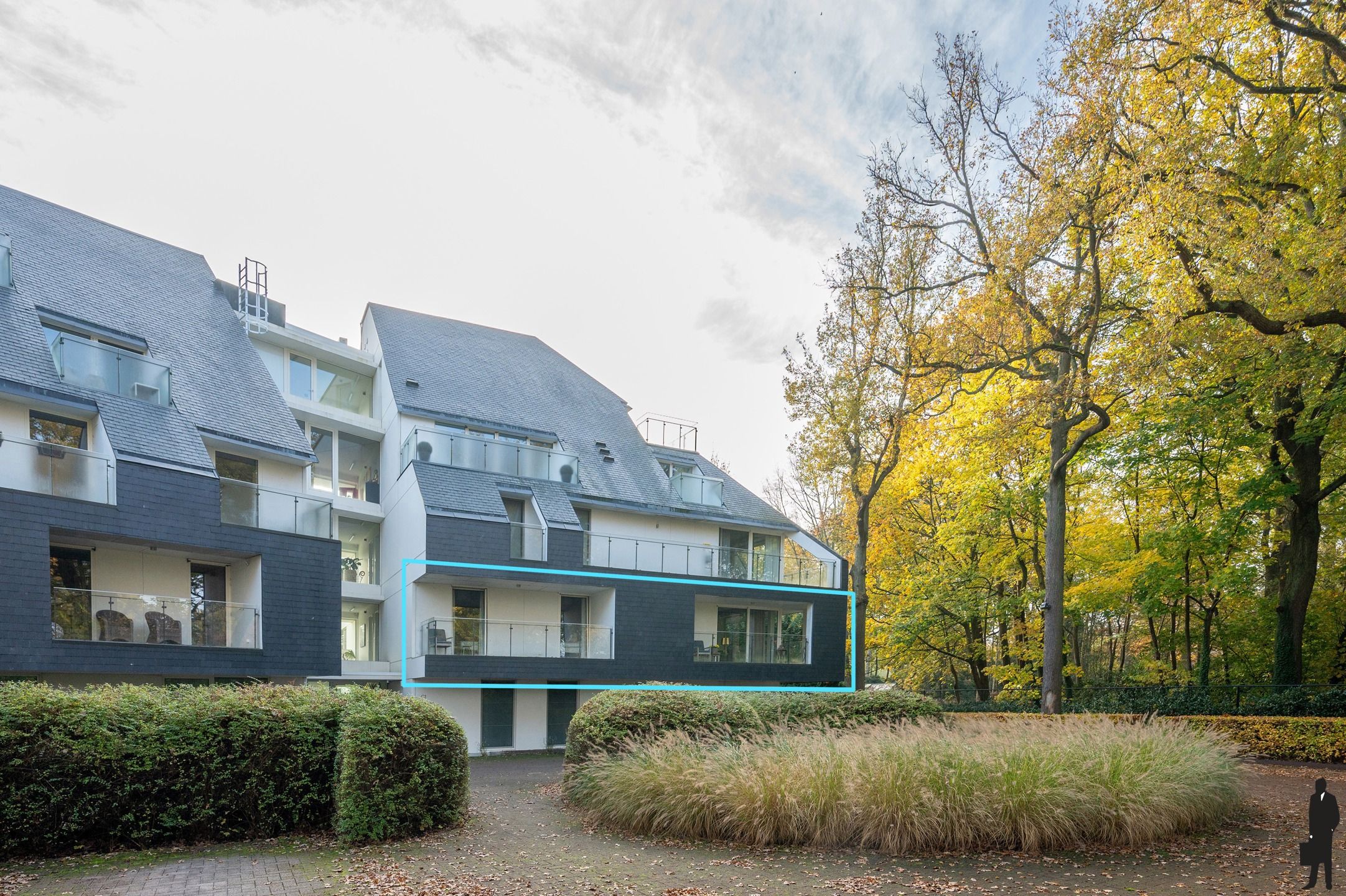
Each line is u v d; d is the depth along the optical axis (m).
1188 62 12.45
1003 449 17.47
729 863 7.20
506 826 9.16
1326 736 14.10
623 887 6.42
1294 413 16.48
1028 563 25.88
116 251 19.72
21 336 14.45
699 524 26.30
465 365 25.75
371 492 23.41
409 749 8.63
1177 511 22.03
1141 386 14.03
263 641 16.02
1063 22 13.81
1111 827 7.59
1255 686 17.34
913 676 33.03
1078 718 13.57
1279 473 17.16
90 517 13.53
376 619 22.67
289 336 21.56
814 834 7.72
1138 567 19.86
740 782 8.23
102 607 13.62
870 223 18.94
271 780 8.50
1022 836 7.38
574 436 25.80
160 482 14.56
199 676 15.46
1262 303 13.54
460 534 19.66
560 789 12.25
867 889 6.30
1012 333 16.05
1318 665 21.58
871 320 18.70
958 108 16.83
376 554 23.02
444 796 8.92
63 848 7.59
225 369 18.94
